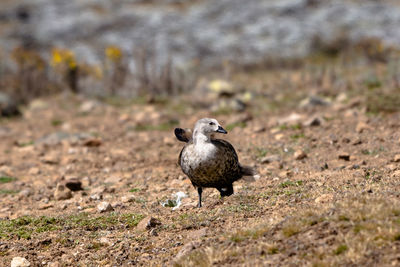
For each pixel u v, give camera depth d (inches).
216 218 459.5
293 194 494.6
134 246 437.4
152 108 1173.7
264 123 917.2
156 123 1030.4
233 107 1073.5
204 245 392.8
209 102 1162.6
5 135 1034.1
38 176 740.0
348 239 343.0
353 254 324.5
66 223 510.0
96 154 834.8
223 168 483.8
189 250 390.6
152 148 844.0
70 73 1507.1
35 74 1524.4
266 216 442.3
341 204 397.4
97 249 445.1
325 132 785.6
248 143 784.3
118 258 418.3
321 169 602.9
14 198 630.5
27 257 435.8
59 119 1162.6
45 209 581.3
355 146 692.1
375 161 605.0
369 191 441.4
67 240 464.1
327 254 336.2
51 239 469.4
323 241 351.6
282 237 370.6
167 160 761.6
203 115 1058.7
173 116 1090.1
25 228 504.1
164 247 425.1
